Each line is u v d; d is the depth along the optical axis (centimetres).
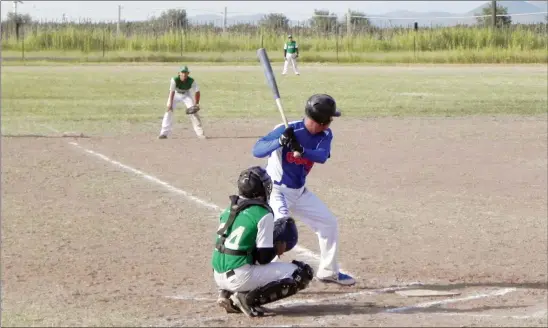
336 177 1866
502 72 5531
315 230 1037
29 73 5272
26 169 1925
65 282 1058
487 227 1398
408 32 7194
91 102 3528
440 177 1875
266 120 2941
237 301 890
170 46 7106
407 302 973
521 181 1834
